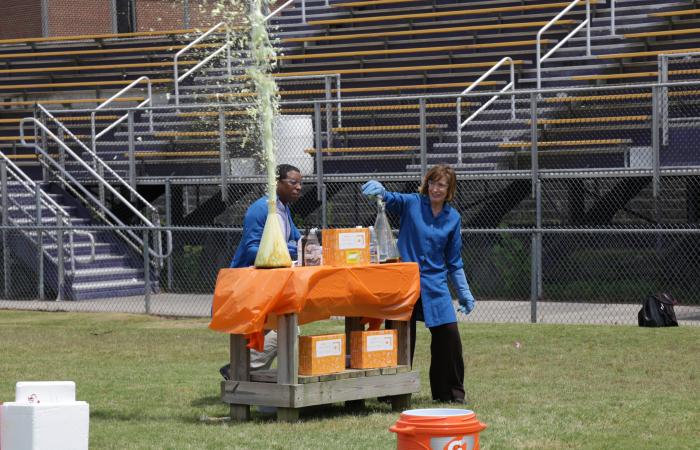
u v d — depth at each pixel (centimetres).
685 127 3112
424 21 4547
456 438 1033
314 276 1434
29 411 1162
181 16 5369
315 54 4416
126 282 3509
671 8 4128
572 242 3528
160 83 4600
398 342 1581
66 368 2002
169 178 3575
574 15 4244
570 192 3481
